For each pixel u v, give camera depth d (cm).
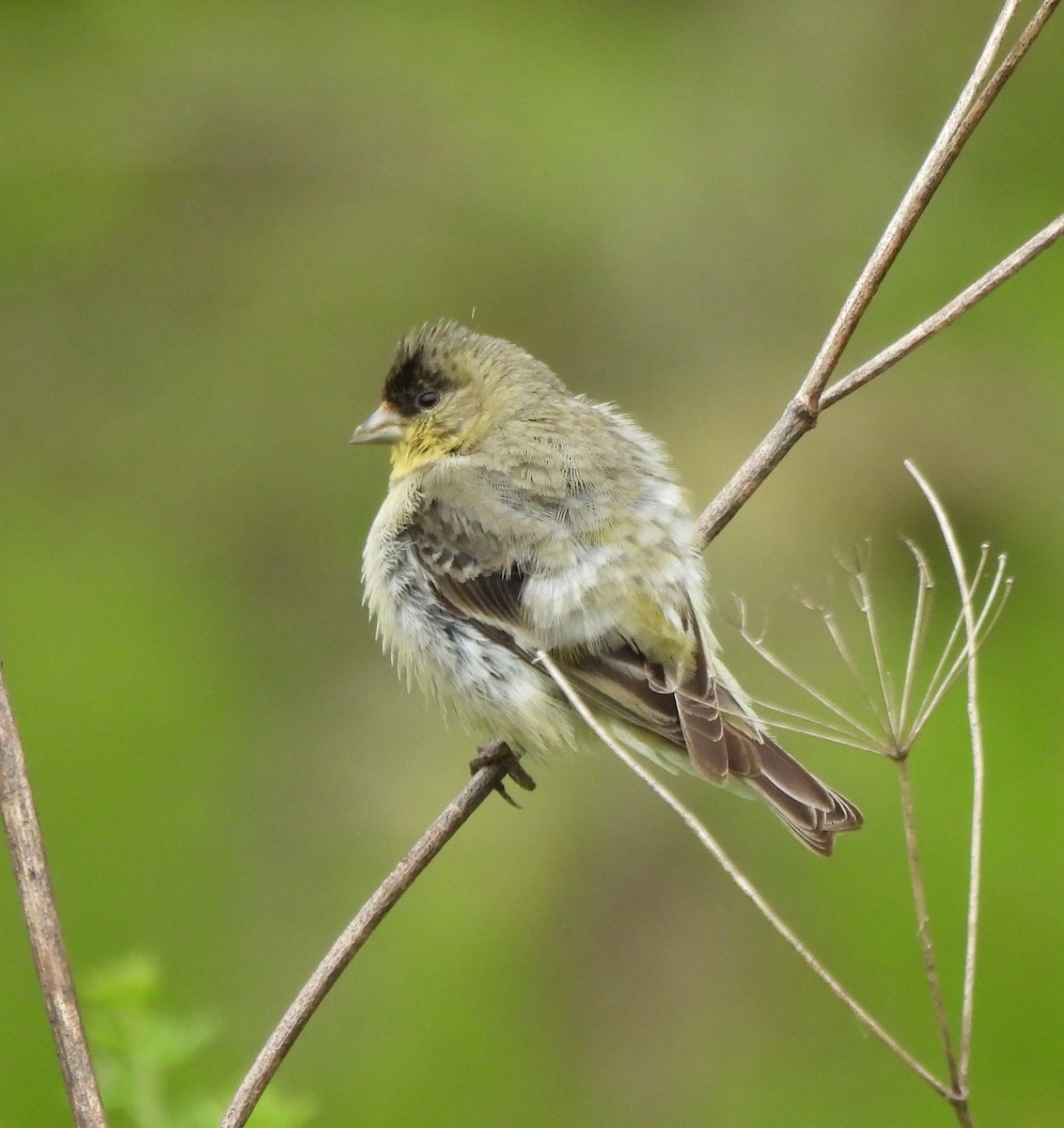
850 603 1366
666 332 1586
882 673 586
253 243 1666
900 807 1295
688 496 819
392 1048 1265
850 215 1608
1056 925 1238
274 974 1316
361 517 1570
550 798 1368
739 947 1282
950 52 1670
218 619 1532
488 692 792
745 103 1677
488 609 796
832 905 1279
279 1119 637
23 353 1633
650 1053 1252
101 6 1734
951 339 1532
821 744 1320
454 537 811
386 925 1328
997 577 606
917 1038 1216
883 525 1433
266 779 1443
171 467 1598
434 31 1750
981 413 1481
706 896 1304
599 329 1597
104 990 656
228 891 1370
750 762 739
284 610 1539
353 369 1605
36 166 1675
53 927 575
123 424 1612
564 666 771
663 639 761
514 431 841
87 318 1645
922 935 537
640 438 849
